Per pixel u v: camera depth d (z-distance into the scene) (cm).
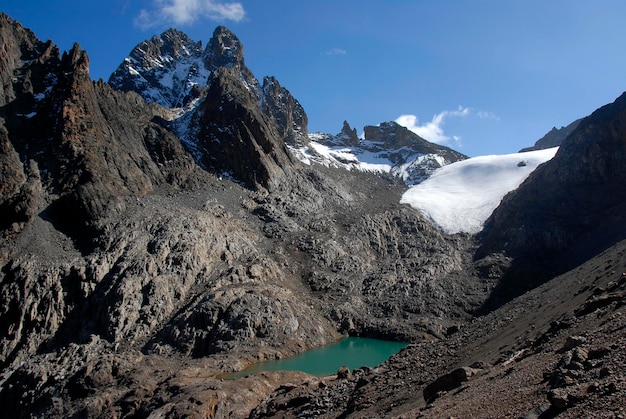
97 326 8069
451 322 9844
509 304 5150
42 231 9369
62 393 6125
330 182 15625
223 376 6788
